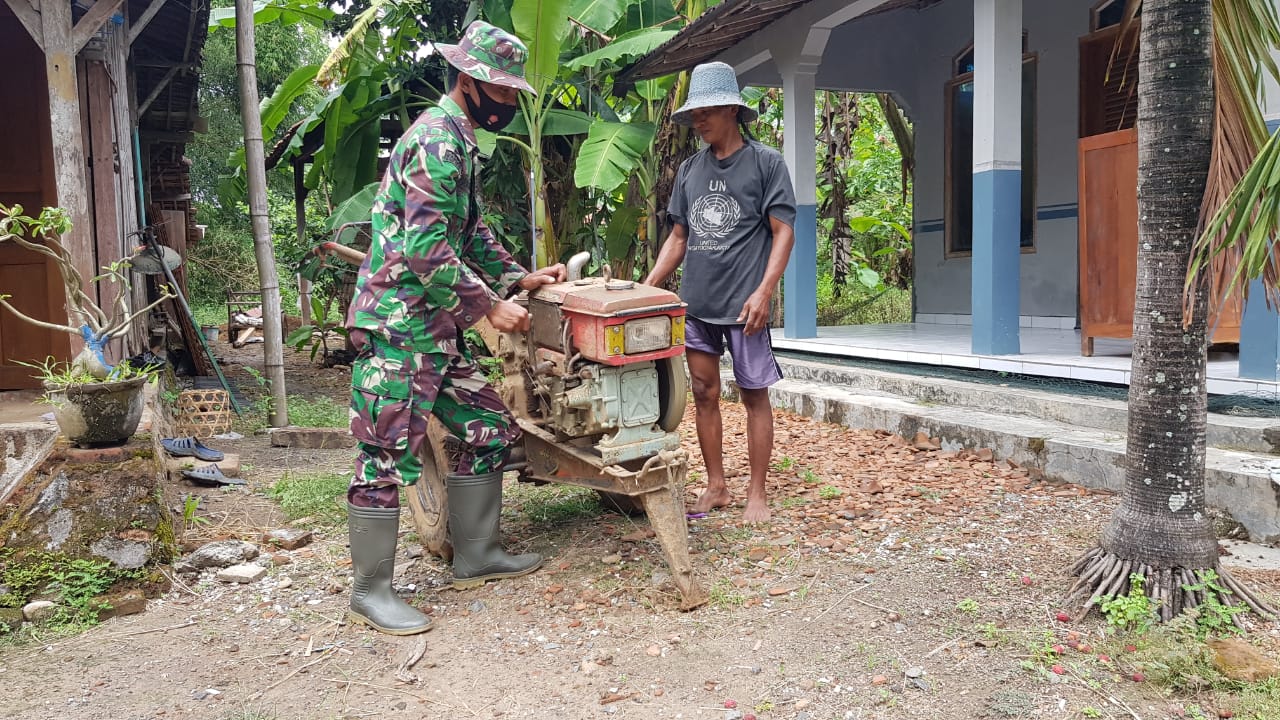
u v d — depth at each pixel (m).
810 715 2.44
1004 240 5.74
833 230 13.58
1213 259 2.82
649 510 3.25
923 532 3.80
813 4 7.30
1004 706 2.43
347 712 2.53
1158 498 2.96
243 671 2.79
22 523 3.39
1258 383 4.49
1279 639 2.74
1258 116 2.87
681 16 9.05
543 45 8.10
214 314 20.41
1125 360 5.47
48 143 5.69
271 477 5.32
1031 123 8.20
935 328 9.10
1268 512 3.61
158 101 11.38
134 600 3.29
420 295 3.03
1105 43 7.42
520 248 9.67
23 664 2.86
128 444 3.67
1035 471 4.59
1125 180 5.31
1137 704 2.44
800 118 7.74
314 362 12.03
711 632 2.97
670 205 4.27
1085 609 2.93
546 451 3.69
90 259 4.77
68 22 4.62
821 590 3.25
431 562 3.77
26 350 5.70
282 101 10.73
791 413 6.55
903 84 9.66
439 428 3.55
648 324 3.18
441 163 2.91
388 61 10.12
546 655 2.86
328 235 9.28
